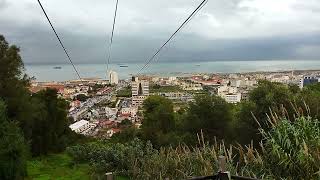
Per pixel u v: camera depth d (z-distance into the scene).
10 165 17.58
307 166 6.84
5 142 17.38
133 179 12.67
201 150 9.58
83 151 23.83
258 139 18.09
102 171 18.23
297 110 7.98
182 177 9.02
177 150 10.79
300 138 7.30
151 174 10.80
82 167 22.08
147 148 17.67
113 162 18.14
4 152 17.22
